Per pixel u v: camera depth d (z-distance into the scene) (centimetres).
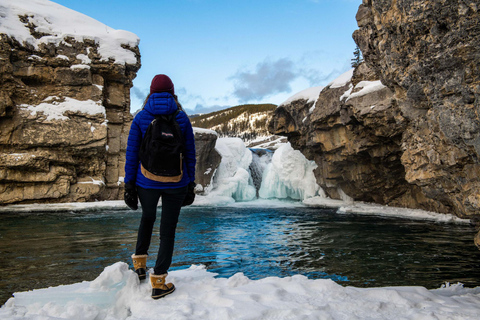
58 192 1556
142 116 234
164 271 228
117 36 1894
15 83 1527
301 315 187
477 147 340
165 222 235
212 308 203
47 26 1719
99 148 1659
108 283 247
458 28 317
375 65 605
